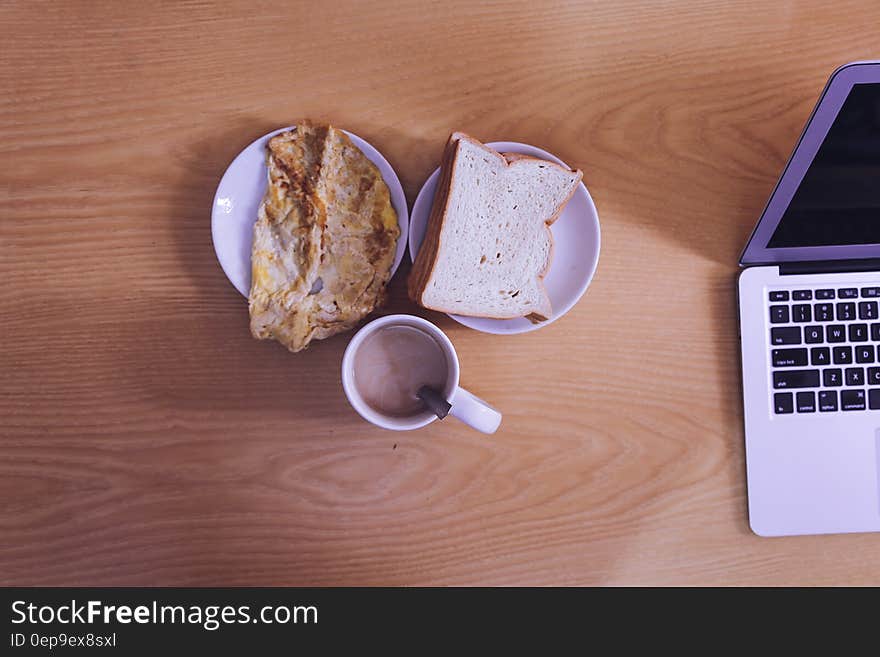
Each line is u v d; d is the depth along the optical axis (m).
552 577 0.70
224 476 0.69
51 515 0.68
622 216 0.70
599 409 0.70
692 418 0.70
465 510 0.69
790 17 0.69
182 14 0.68
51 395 0.68
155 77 0.68
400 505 0.69
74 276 0.68
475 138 0.69
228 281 0.69
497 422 0.61
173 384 0.69
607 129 0.69
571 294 0.67
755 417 0.68
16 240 0.68
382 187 0.65
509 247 0.65
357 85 0.69
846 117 0.53
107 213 0.68
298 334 0.65
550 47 0.69
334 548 0.69
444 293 0.64
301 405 0.69
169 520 0.69
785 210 0.60
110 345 0.68
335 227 0.65
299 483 0.69
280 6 0.68
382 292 0.66
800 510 0.68
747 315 0.67
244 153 0.65
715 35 0.69
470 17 0.69
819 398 0.67
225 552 0.69
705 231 0.70
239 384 0.69
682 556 0.70
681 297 0.70
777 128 0.70
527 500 0.70
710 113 0.70
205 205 0.68
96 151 0.68
